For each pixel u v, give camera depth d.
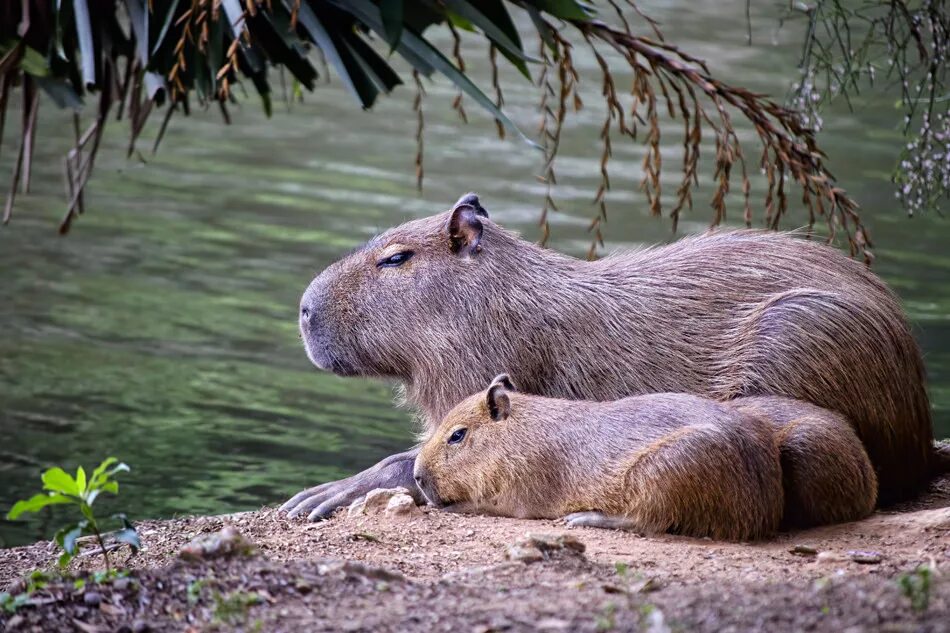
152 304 21.25
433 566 7.91
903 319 10.30
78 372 18.05
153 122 32.19
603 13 37.72
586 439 9.18
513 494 9.34
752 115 11.86
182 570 7.09
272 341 19.92
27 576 8.31
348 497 9.94
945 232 24.98
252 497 13.59
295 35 11.09
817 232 24.38
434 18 11.84
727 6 39.72
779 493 8.76
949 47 12.89
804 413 9.22
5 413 16.23
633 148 29.67
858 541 8.64
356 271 10.52
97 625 6.52
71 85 12.20
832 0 14.22
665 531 8.76
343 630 6.27
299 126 32.41
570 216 25.45
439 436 9.61
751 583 7.02
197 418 16.48
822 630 5.77
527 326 10.23
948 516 9.00
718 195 11.95
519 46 11.95
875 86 32.09
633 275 10.39
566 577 7.31
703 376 9.95
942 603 5.98
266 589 6.87
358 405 17.48
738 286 10.16
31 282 21.98
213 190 27.44
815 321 9.72
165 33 10.84
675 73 11.74
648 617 6.07
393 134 31.66
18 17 11.79
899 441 10.05
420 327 10.35
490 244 10.45
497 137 31.31
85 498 7.39
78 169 13.17
